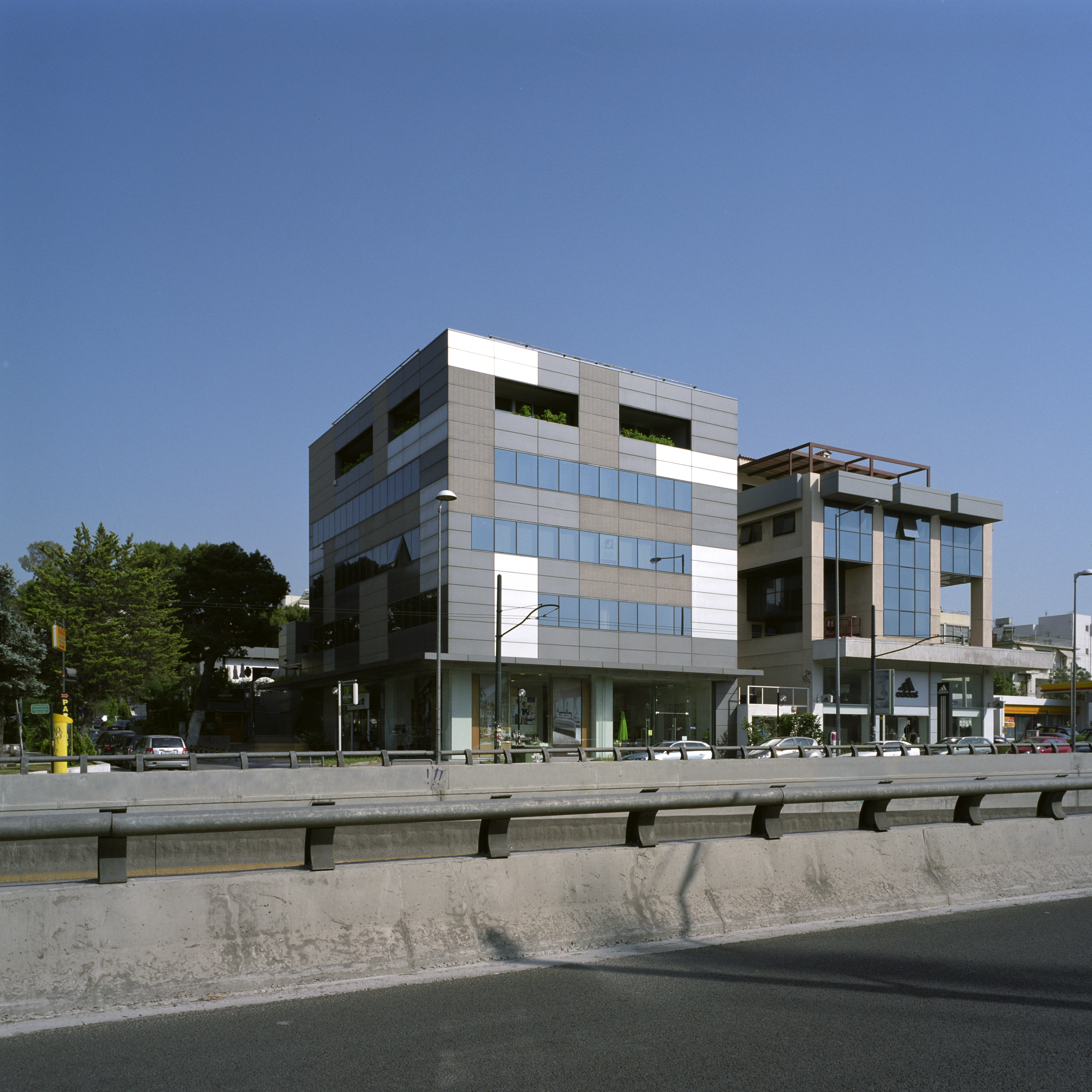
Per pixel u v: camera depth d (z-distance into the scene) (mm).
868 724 58312
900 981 5820
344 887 5918
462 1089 4047
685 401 54188
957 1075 4273
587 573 49500
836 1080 4188
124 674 52906
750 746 48906
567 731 49156
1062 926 7453
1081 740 58750
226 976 5406
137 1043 4570
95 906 5223
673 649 51719
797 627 62688
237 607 69688
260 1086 4055
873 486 59375
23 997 4926
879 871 8086
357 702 41562
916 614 61375
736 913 7234
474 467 47094
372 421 55406
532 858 6641
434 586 47156
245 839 13742
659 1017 5055
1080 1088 4137
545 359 49781
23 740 46250
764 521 62781
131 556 55219
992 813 17094
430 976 5777
